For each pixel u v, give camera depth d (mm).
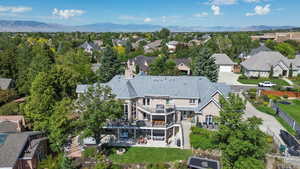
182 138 36938
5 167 25516
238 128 25109
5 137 30594
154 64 78938
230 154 24234
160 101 42281
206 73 65375
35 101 34156
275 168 30594
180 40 190375
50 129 32500
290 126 41188
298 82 73500
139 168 31047
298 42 135375
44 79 38094
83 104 31641
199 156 32938
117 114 32719
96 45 156250
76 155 33406
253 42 137750
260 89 62781
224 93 42750
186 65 87250
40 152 32250
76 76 51625
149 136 39062
